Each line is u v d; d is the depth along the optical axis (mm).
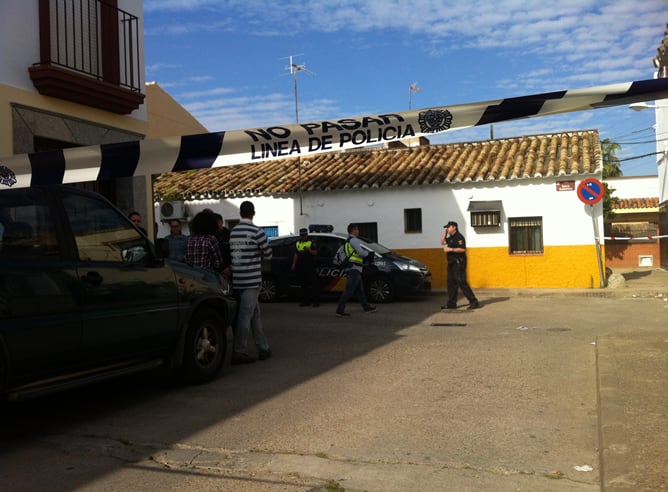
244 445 5016
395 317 12516
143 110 11805
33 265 5133
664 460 4078
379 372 7469
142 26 11766
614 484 3734
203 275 7180
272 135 7598
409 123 7258
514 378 6977
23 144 9133
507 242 17953
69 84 9617
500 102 6977
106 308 5766
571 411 5691
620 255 29703
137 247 6344
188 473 4477
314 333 10594
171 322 6574
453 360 8031
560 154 18516
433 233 18531
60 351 5309
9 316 4871
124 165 7812
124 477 4438
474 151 20172
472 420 5480
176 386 7047
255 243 8117
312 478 4301
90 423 5742
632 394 5637
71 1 10117
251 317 8297
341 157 21906
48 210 5488
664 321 11195
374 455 4691
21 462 4773
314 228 16406
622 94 6586
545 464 4434
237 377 7441
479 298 15938
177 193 20953
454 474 4289
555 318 11859
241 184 20781
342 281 16734
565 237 17469
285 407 6070
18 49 9133
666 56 18750
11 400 4945
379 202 19047
